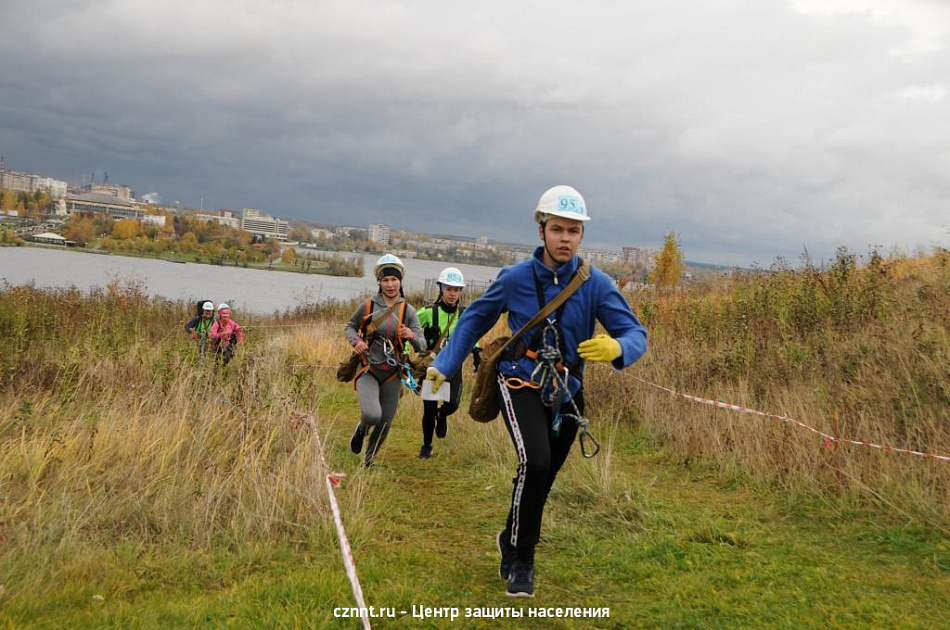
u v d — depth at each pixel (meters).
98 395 7.71
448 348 4.40
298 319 25.42
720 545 5.33
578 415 4.30
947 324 8.89
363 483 6.48
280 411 7.27
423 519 5.98
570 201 4.16
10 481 5.45
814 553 5.23
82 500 5.31
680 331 11.45
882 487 6.09
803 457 6.79
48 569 4.39
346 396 12.13
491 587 4.61
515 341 4.30
